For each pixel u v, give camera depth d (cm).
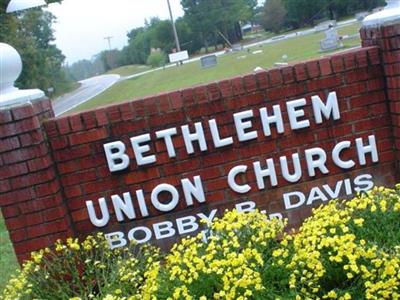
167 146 392
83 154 390
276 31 6450
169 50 7050
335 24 4162
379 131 400
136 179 395
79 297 343
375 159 402
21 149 372
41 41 5178
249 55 3603
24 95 375
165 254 395
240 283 282
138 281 345
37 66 3725
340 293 293
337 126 398
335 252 302
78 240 397
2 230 796
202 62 3488
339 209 360
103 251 379
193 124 391
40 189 378
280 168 399
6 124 368
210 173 396
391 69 384
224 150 395
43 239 383
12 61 376
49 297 355
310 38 3762
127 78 5269
